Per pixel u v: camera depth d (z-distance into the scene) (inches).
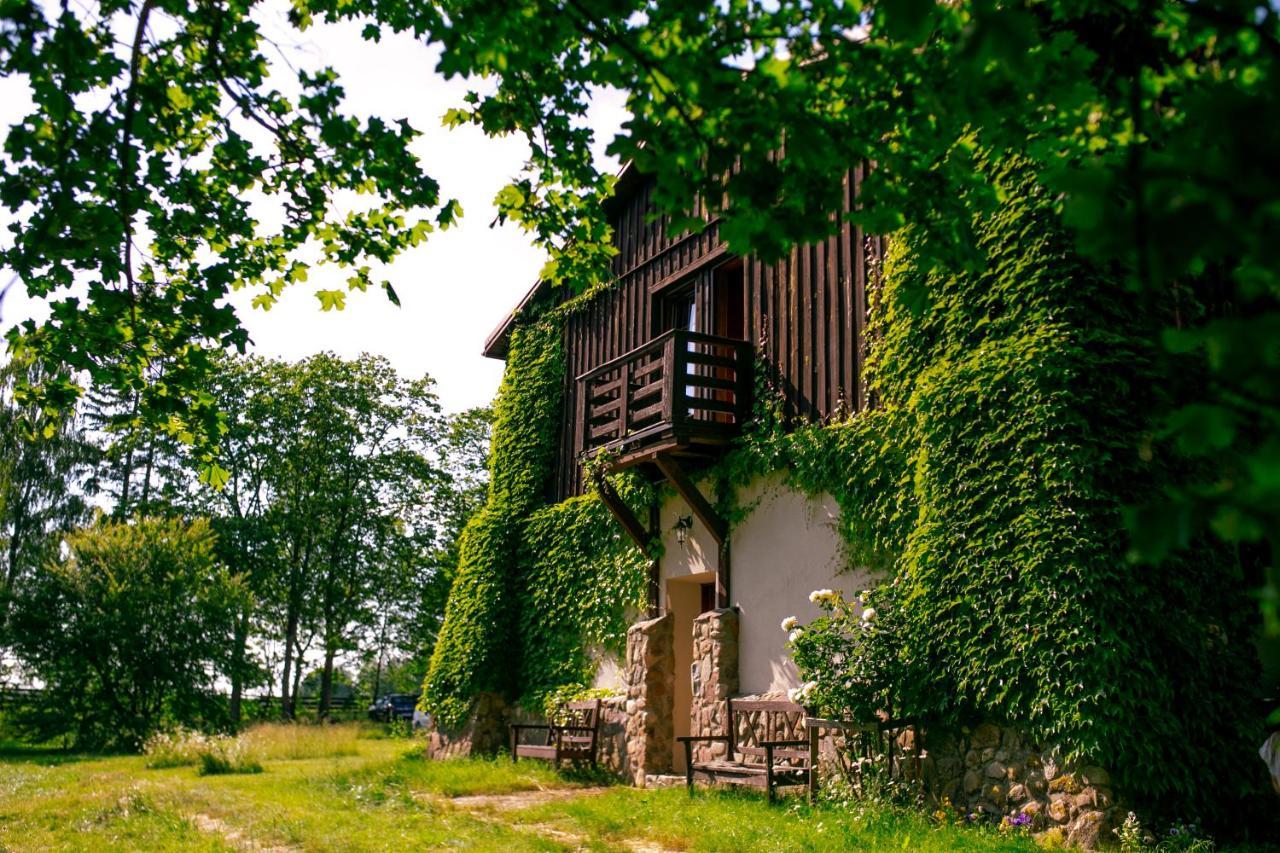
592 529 516.4
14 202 165.2
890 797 295.9
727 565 426.6
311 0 197.2
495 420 620.4
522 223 213.0
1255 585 288.8
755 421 424.5
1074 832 258.8
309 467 1179.9
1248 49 98.0
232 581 906.1
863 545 360.5
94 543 848.3
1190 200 54.7
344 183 202.4
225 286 204.5
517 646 552.4
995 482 295.9
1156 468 281.9
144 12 163.8
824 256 407.5
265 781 454.0
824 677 318.7
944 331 331.3
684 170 118.0
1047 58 110.7
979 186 133.8
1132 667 260.7
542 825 310.5
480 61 134.3
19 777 497.7
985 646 288.2
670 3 118.2
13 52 143.3
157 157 189.2
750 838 258.4
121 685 820.0
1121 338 290.4
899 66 119.3
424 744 671.1
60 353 204.7
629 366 458.6
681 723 450.9
